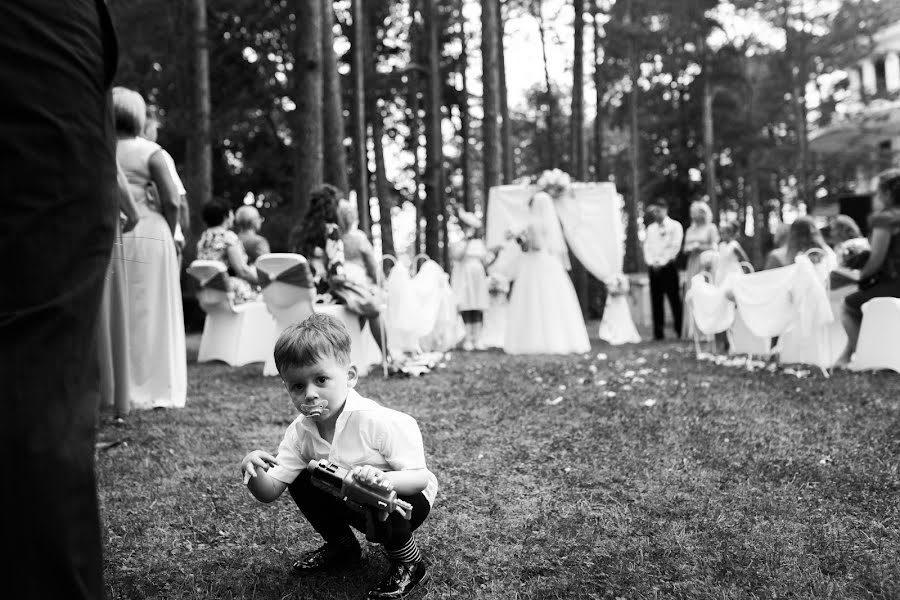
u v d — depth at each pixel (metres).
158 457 4.05
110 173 1.63
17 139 1.42
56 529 1.34
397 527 2.26
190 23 12.63
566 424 4.83
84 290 1.49
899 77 30.78
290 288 6.77
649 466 3.78
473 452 4.16
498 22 21.89
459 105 27.05
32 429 1.34
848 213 15.26
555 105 31.56
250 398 5.77
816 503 3.15
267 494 2.31
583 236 11.30
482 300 10.67
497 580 2.45
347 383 2.31
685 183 34.53
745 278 7.18
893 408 4.98
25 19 1.46
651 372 7.12
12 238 1.40
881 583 2.30
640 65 31.78
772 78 31.83
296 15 10.48
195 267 7.98
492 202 11.51
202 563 2.65
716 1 27.61
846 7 27.78
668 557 2.59
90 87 1.56
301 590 2.40
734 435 4.38
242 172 22.36
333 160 12.39
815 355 6.88
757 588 2.32
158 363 5.29
